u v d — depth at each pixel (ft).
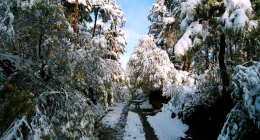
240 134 14.25
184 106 30.17
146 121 36.55
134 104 66.95
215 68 23.38
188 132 25.77
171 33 53.11
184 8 23.73
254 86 12.71
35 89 13.20
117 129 28.89
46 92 12.96
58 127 11.78
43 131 10.48
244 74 13.35
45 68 14.30
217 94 23.07
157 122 34.58
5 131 10.02
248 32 19.52
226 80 21.45
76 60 18.52
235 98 15.92
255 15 19.70
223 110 22.15
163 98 49.29
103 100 28.94
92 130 14.37
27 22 14.23
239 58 23.98
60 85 15.11
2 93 11.80
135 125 32.50
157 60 48.34
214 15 22.26
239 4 18.83
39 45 14.58
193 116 27.40
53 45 14.44
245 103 12.71
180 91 31.55
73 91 14.96
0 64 13.05
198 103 26.61
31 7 13.15
